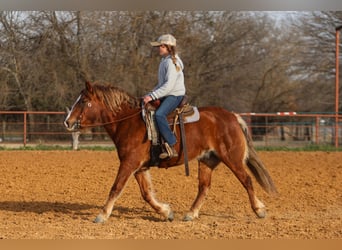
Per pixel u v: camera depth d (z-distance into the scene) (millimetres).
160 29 32156
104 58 31781
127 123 8375
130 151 8250
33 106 31250
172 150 8211
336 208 9836
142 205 10242
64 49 31250
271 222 8375
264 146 25125
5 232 7434
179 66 8336
